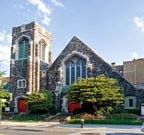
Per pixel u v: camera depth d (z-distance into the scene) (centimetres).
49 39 5512
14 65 5175
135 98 4238
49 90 4838
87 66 4581
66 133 2556
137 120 3456
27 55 5072
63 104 4641
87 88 3775
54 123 3684
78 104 4522
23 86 5003
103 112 3862
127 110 4162
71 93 3866
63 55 4838
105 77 4144
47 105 4481
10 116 4594
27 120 4206
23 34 5191
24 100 4969
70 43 4803
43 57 5256
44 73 4966
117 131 2755
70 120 3672
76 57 4741
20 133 2538
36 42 5084
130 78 5562
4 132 2638
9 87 5200
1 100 3916
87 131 2764
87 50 4628
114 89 3884
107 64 4453
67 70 4800
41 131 2762
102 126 3225
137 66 5522
